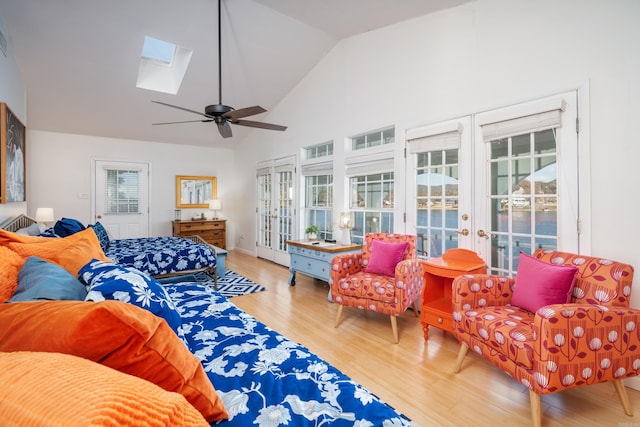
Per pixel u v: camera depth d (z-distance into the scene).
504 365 1.65
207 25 3.50
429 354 2.26
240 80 4.63
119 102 4.68
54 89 4.18
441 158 2.98
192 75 4.33
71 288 1.18
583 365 1.47
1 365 0.47
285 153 5.28
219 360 1.15
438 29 2.95
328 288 3.98
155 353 0.71
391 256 2.80
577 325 1.46
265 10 3.35
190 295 1.93
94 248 1.84
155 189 6.24
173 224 6.24
